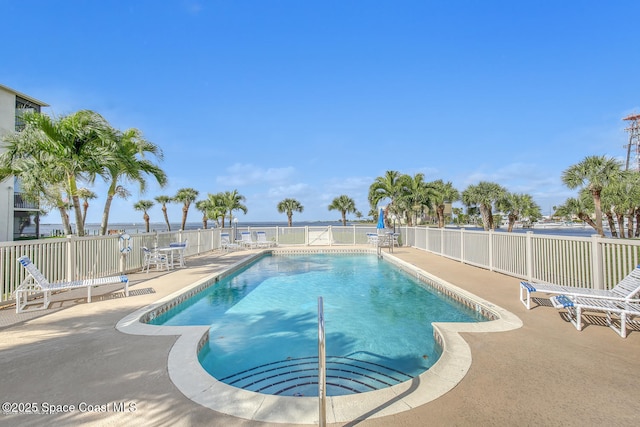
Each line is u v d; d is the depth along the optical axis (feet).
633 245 17.40
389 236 56.59
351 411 8.55
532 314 17.22
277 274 38.73
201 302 25.91
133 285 26.78
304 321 21.03
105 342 13.75
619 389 9.53
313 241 71.77
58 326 16.01
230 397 9.32
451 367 11.05
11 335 14.71
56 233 86.17
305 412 8.55
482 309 19.48
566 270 22.09
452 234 41.37
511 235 28.48
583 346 12.84
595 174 70.03
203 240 54.60
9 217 64.64
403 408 8.66
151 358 12.05
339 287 31.45
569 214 91.97
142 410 8.67
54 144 27.53
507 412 8.41
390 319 21.24
